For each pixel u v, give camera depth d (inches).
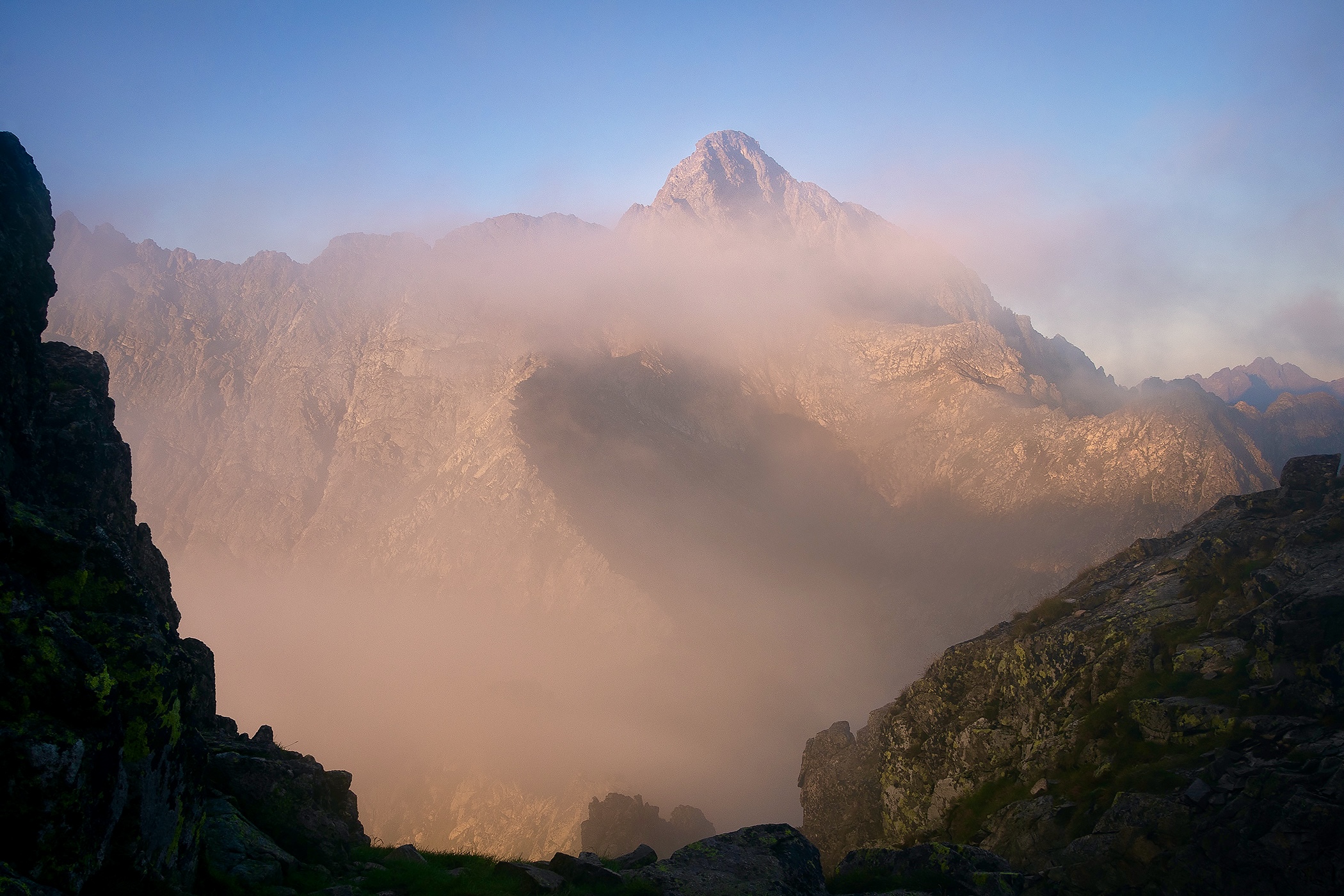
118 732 524.1
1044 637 1574.8
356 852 826.2
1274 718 1036.5
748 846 842.2
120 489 1207.6
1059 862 1055.0
